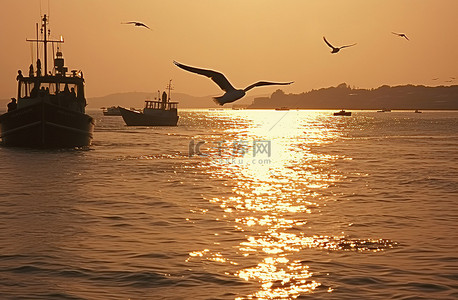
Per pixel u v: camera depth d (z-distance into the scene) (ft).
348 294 45.68
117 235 66.03
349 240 64.34
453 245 61.93
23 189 103.45
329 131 408.05
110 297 44.78
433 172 136.98
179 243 62.39
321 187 110.93
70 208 83.56
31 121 177.78
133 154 185.47
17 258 55.26
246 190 106.01
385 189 107.55
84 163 151.53
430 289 46.78
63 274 50.42
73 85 187.62
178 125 528.63
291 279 49.49
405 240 64.44
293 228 70.95
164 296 45.16
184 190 105.09
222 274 50.90
